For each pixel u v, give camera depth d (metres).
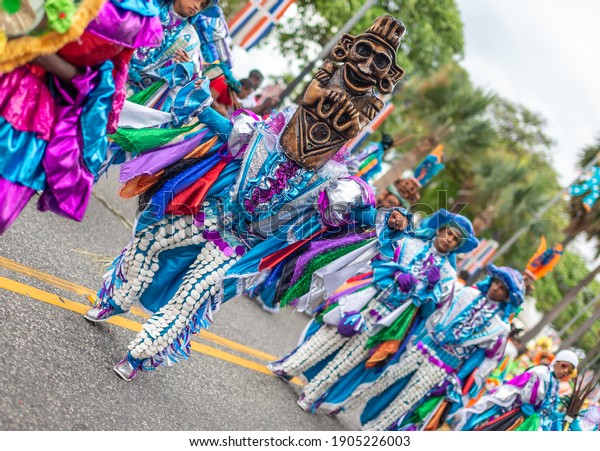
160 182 3.45
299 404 5.39
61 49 2.44
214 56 5.80
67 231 4.87
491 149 25.92
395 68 3.36
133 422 3.21
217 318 6.08
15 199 2.47
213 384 4.46
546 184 25.03
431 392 5.59
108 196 6.69
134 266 3.61
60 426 2.72
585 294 31.75
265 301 7.53
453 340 5.48
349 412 6.48
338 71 3.38
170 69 4.38
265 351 6.22
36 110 2.46
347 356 5.39
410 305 5.34
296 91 21.08
